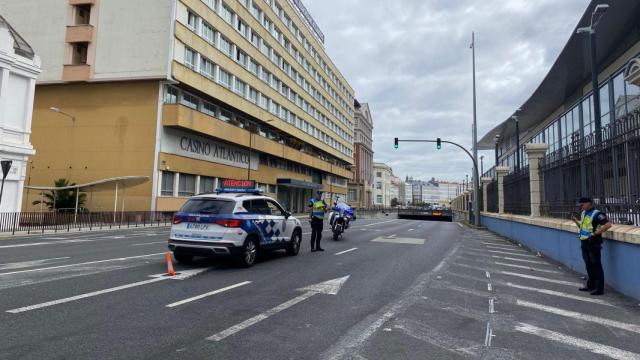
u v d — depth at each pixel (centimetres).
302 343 464
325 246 1477
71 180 3123
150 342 454
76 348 429
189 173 3397
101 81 3117
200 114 3294
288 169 5688
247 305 623
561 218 1202
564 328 545
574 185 1093
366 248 1438
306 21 6194
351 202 9838
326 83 7044
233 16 3934
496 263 1138
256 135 4312
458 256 1277
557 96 2620
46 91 3250
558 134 2833
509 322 566
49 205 2758
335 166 7544
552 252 1224
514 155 4191
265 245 1049
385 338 488
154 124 3036
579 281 885
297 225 1237
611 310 641
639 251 690
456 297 710
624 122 806
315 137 6475
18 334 465
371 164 12044
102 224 2516
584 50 1914
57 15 3219
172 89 3197
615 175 849
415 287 785
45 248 1291
